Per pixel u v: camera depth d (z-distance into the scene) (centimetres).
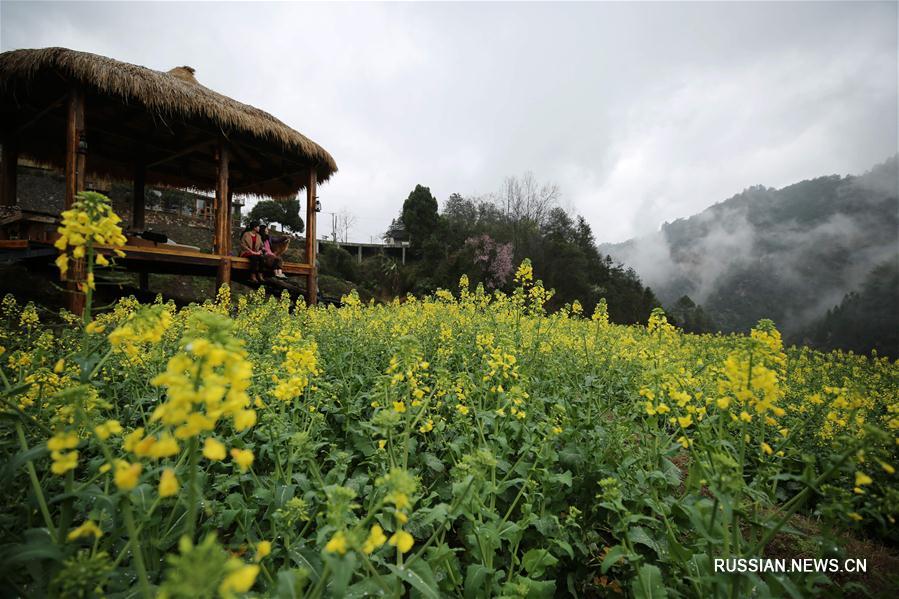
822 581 235
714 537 215
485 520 279
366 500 284
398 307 1102
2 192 1180
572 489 313
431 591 179
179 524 244
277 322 715
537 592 231
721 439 272
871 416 525
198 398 131
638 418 440
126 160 1551
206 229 3000
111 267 218
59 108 1108
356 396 437
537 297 595
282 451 289
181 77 1219
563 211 5422
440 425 341
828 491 220
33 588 201
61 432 163
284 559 229
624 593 275
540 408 399
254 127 1143
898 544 349
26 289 1004
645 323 4519
